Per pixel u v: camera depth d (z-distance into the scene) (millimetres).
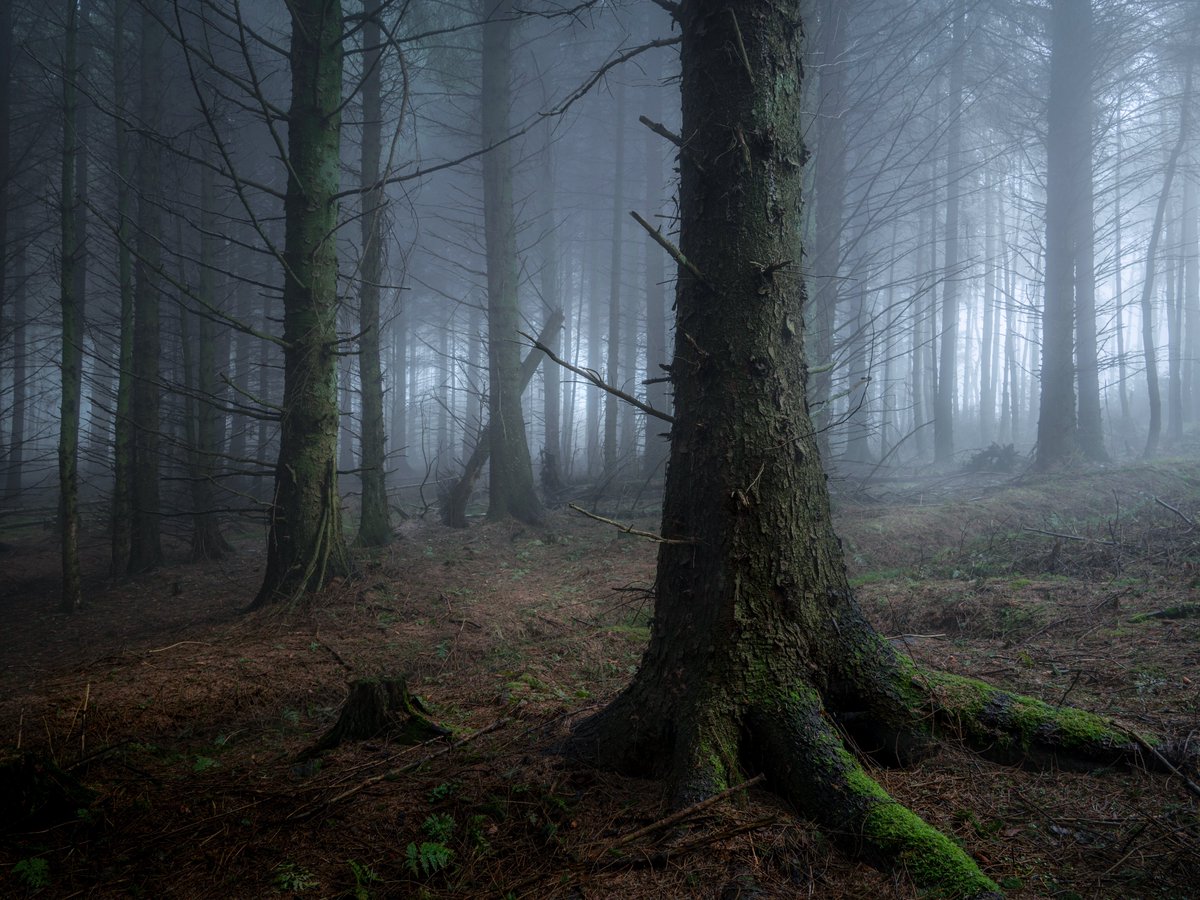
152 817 3742
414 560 11344
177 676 6109
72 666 7602
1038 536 9641
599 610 8578
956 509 12609
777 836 3074
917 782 3535
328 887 3039
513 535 13672
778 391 3914
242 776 4246
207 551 14789
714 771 3387
